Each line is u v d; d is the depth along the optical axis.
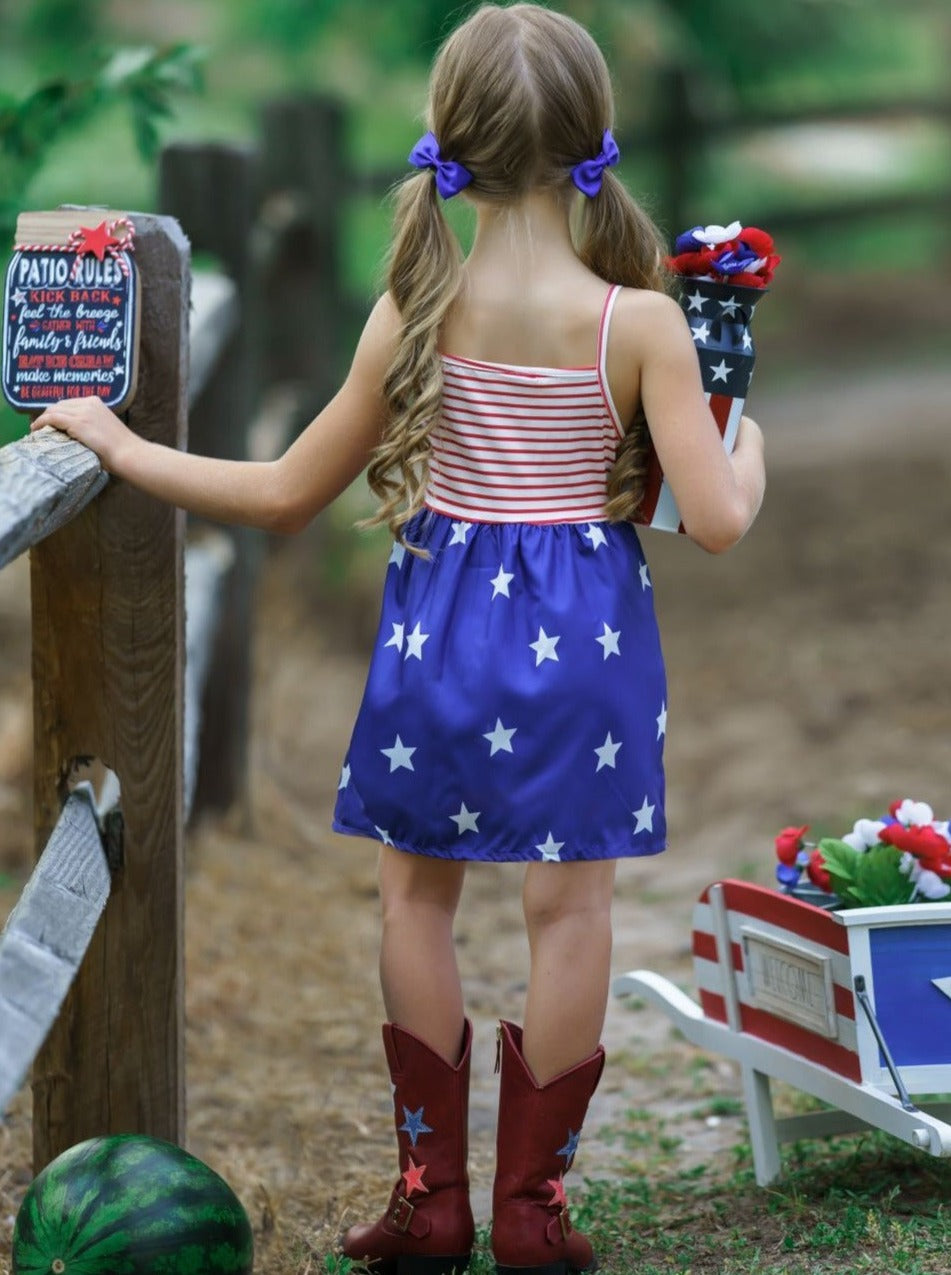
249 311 7.77
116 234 3.88
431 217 3.62
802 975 4.13
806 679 9.78
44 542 4.00
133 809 4.08
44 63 6.43
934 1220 3.84
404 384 3.57
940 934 3.95
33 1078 4.17
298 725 9.30
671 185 17.72
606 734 3.58
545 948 3.67
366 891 7.50
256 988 6.32
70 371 3.84
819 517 12.91
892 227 19.25
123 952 4.11
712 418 3.60
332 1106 5.38
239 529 7.76
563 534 3.61
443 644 3.61
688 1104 5.29
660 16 16.95
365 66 17.55
